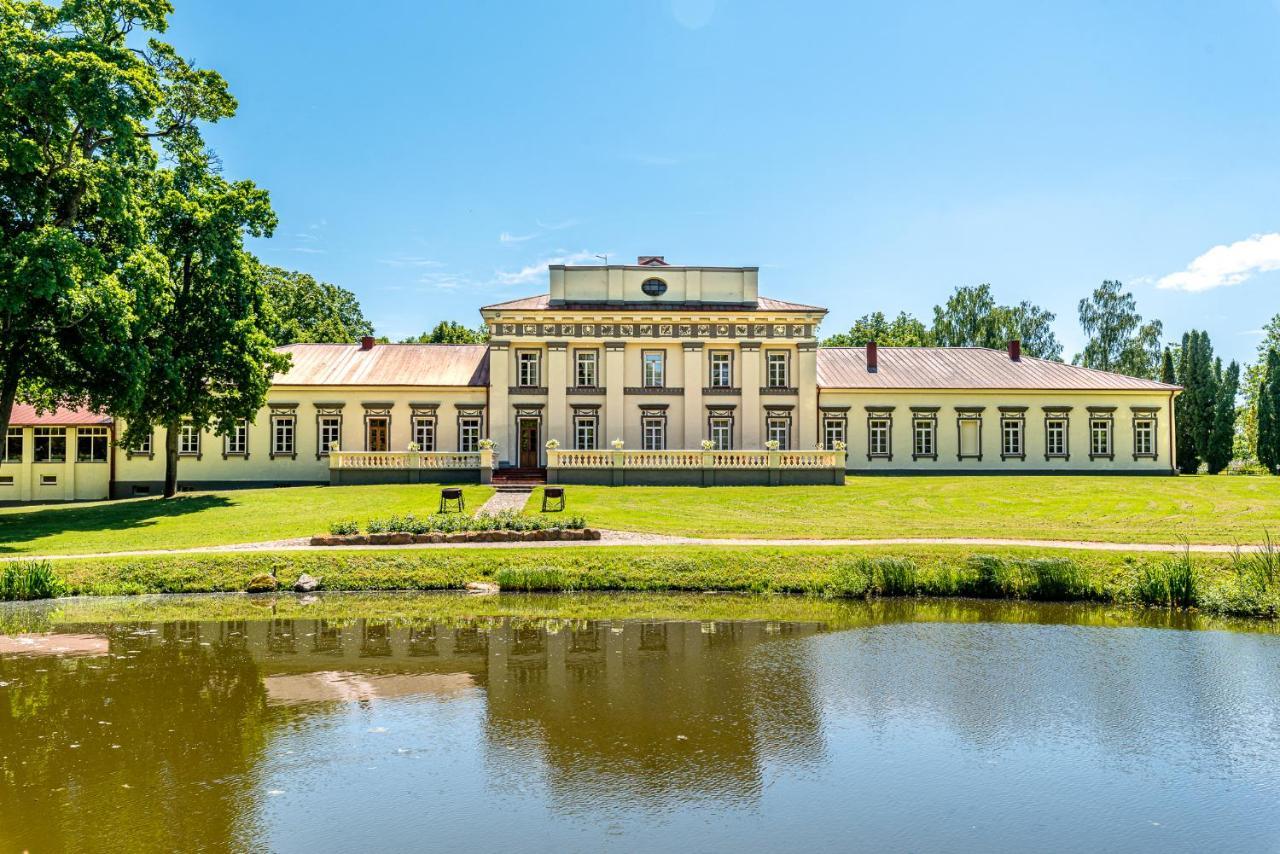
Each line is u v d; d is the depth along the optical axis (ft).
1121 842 26.43
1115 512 104.12
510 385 154.71
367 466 138.62
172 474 128.88
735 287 159.12
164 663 46.65
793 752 33.58
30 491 149.07
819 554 73.87
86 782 30.14
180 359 110.73
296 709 38.45
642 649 50.06
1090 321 261.44
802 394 156.97
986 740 35.01
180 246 113.39
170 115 113.09
